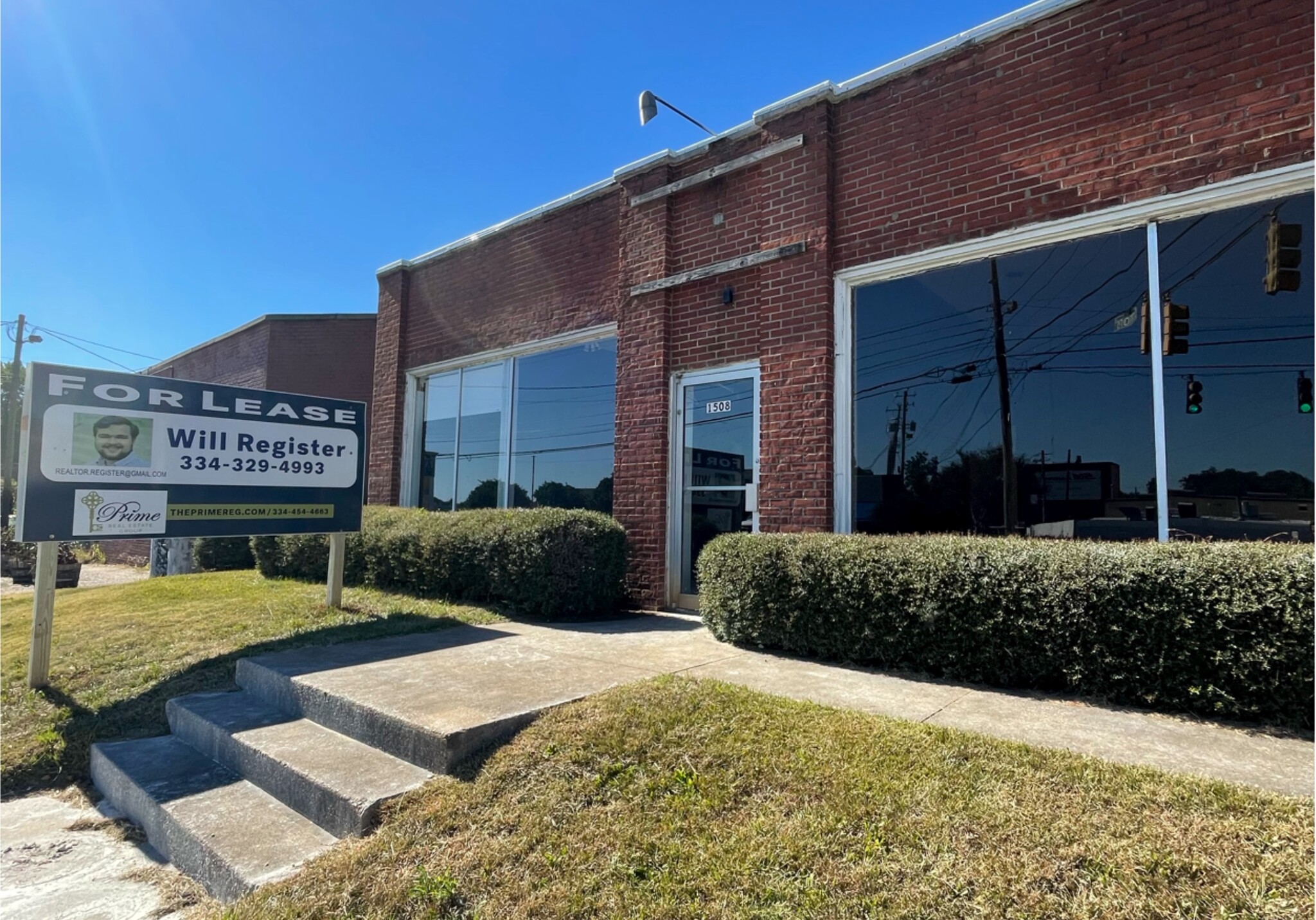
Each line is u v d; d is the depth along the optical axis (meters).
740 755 3.34
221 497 6.62
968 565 4.61
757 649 5.56
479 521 7.84
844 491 6.43
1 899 3.38
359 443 7.68
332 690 4.46
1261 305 4.84
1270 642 3.69
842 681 4.59
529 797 3.27
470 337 10.59
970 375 5.98
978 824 2.66
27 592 12.96
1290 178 4.68
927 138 6.23
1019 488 5.68
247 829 3.54
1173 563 3.98
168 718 5.18
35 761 4.90
